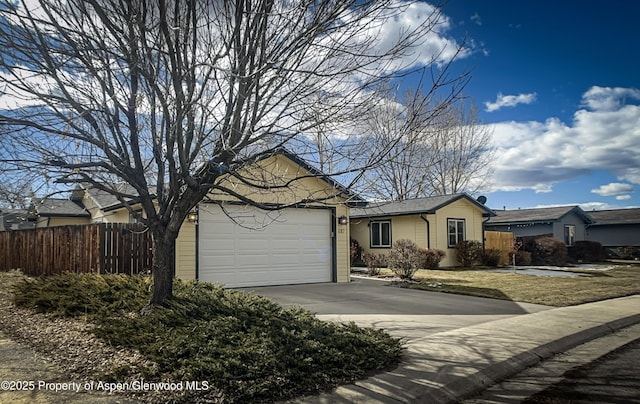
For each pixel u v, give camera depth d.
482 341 7.23
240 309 7.22
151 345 5.45
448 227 23.06
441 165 31.31
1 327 7.03
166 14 5.57
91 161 6.65
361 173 6.30
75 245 12.07
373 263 18.97
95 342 5.95
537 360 6.60
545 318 9.39
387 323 8.48
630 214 36.78
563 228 30.44
